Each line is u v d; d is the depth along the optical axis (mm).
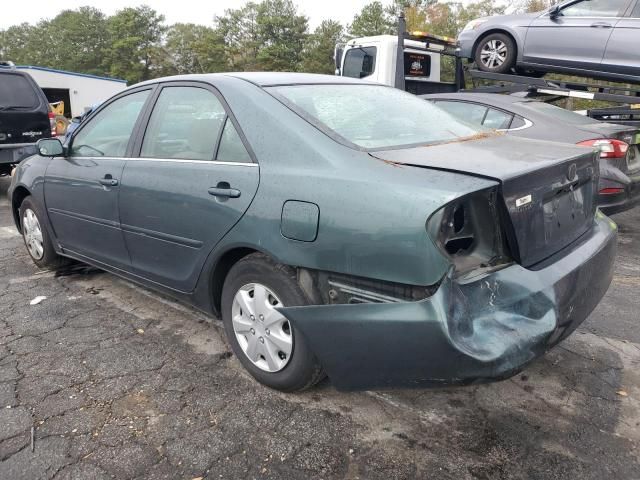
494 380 2146
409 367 2219
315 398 2881
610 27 7074
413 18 38688
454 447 2506
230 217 2814
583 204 2889
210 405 2809
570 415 2742
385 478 2309
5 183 10469
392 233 2186
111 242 3793
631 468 2369
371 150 2533
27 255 5398
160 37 83562
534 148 2803
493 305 2240
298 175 2561
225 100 3043
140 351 3379
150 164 3371
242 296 2938
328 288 2488
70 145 4223
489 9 38656
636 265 5199
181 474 2320
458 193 2105
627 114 7441
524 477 2318
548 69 7793
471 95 6555
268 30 67125
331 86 3270
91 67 87125
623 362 3266
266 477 2307
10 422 2648
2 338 3545
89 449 2467
